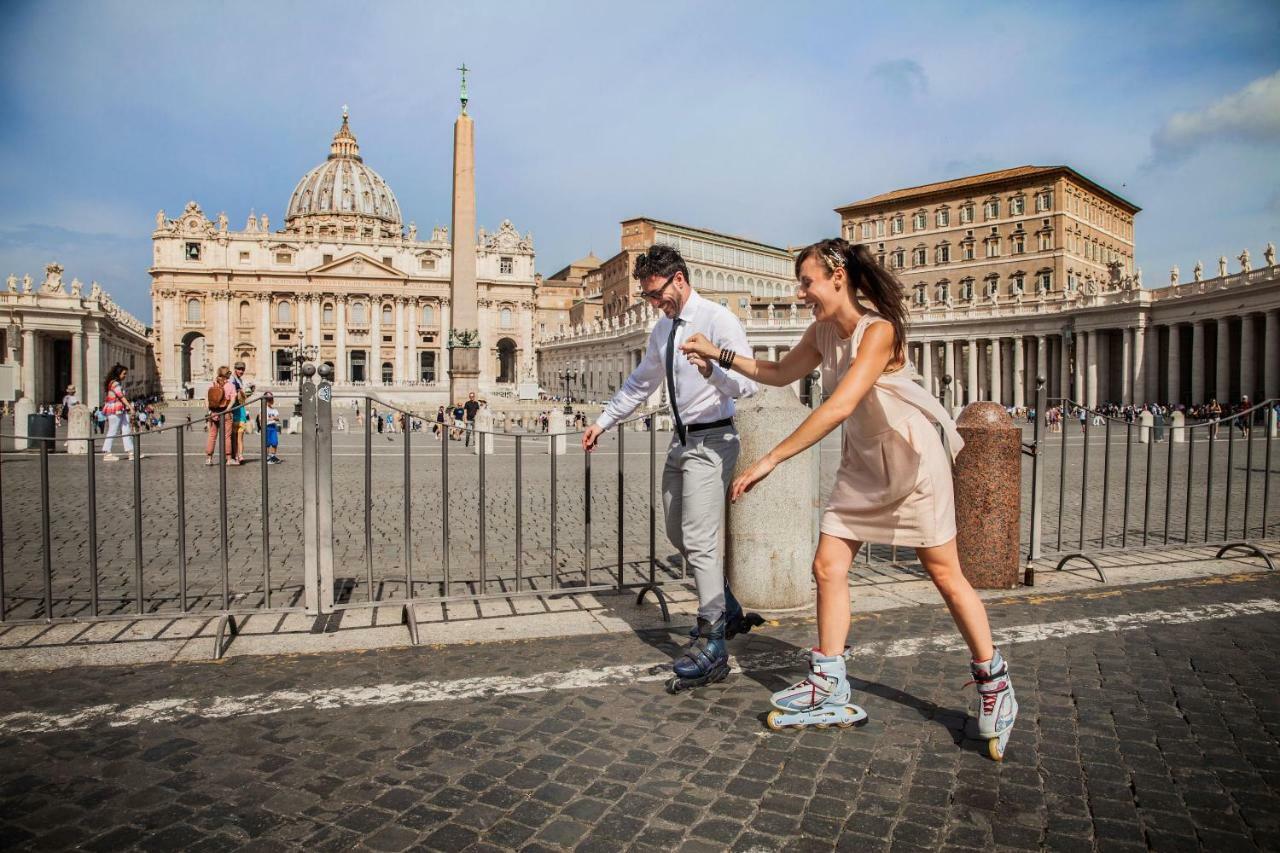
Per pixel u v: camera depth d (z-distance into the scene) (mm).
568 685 3965
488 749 3238
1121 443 27031
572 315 120062
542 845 2541
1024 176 71062
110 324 64125
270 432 17234
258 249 98375
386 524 8992
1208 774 3037
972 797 2867
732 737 3367
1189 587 5949
